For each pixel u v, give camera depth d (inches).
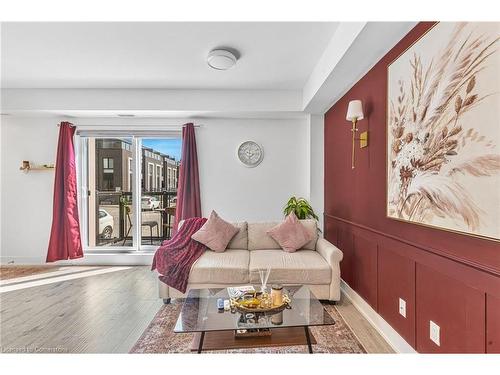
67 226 168.7
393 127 87.7
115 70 133.0
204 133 177.6
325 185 167.3
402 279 83.1
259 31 99.5
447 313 64.5
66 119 175.0
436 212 67.2
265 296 80.1
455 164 60.8
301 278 110.7
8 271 161.0
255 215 178.7
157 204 186.5
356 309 112.5
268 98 160.1
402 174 82.4
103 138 182.9
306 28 97.8
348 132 129.2
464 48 58.2
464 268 59.1
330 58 107.3
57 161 168.6
